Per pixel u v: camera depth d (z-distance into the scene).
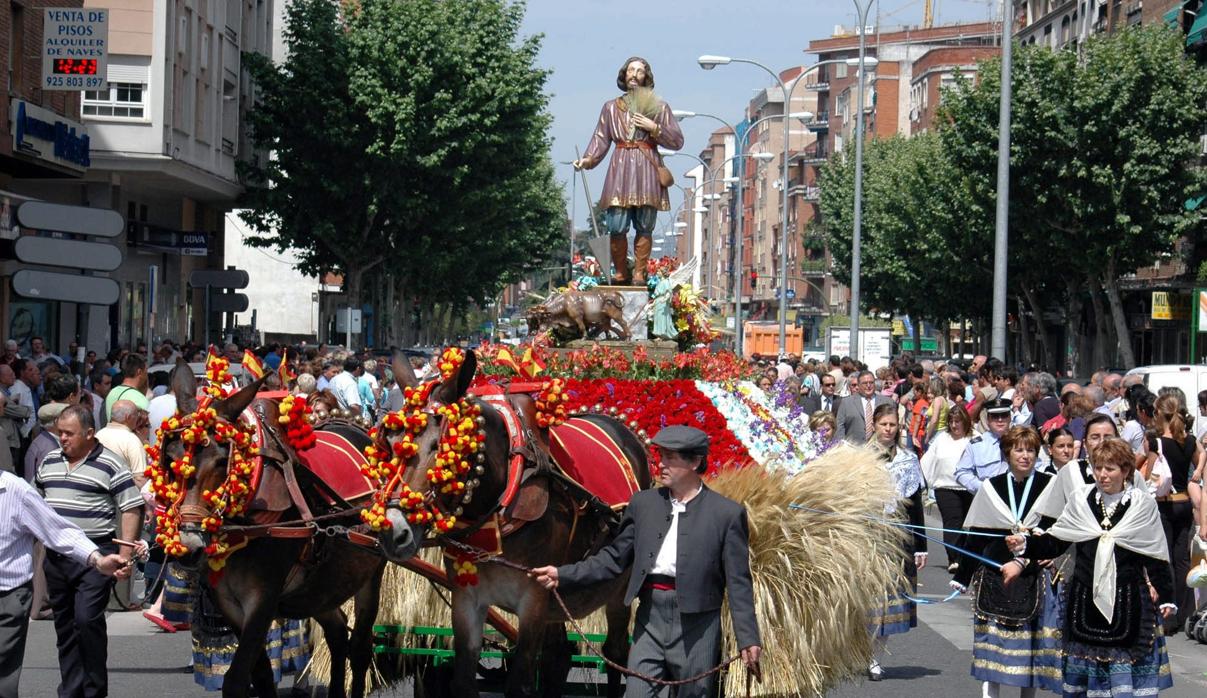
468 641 8.02
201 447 7.97
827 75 113.12
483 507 7.86
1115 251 39.59
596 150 15.82
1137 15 51.47
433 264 44.03
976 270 48.34
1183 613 14.12
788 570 8.79
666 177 15.78
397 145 40.62
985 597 9.63
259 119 42.09
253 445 8.16
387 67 41.19
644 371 13.70
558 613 8.33
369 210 41.75
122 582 14.54
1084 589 8.86
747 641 7.15
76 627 9.74
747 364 14.88
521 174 45.09
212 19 38.78
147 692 10.66
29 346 31.50
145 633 13.37
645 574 7.30
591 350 13.91
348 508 8.75
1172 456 13.88
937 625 14.26
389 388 27.75
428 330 70.25
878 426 12.73
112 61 33.38
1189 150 38.22
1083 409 15.63
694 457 7.34
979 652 9.66
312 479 8.60
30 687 10.91
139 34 33.38
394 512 7.48
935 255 49.28
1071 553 9.14
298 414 8.55
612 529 8.58
